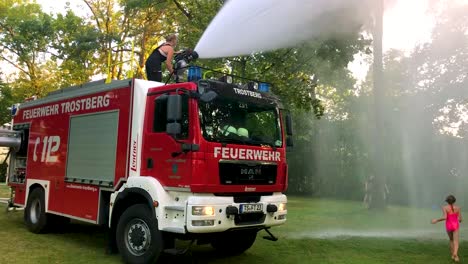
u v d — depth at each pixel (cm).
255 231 691
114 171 688
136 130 661
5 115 2962
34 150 918
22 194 951
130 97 679
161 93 639
